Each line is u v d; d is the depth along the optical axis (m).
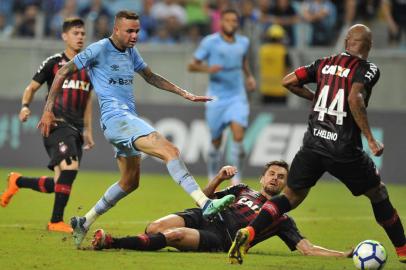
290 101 66.62
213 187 29.70
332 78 26.97
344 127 26.61
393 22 69.50
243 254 26.16
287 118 64.94
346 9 70.94
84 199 47.81
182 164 27.14
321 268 26.42
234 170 29.44
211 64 53.59
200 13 78.25
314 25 70.31
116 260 26.48
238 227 29.09
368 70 26.67
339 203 49.75
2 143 67.38
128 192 29.25
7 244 30.09
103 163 66.50
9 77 69.25
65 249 28.78
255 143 65.06
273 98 66.81
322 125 26.88
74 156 35.22
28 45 68.94
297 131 64.69
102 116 28.75
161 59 67.81
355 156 26.59
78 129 36.06
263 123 65.12
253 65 67.19
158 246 28.17
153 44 68.00
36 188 36.75
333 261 27.89
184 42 71.94
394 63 66.19
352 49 27.42
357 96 26.30
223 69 53.47
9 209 42.53
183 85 67.62
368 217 42.78
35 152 66.94
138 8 78.94
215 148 55.22
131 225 37.66
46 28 72.38
